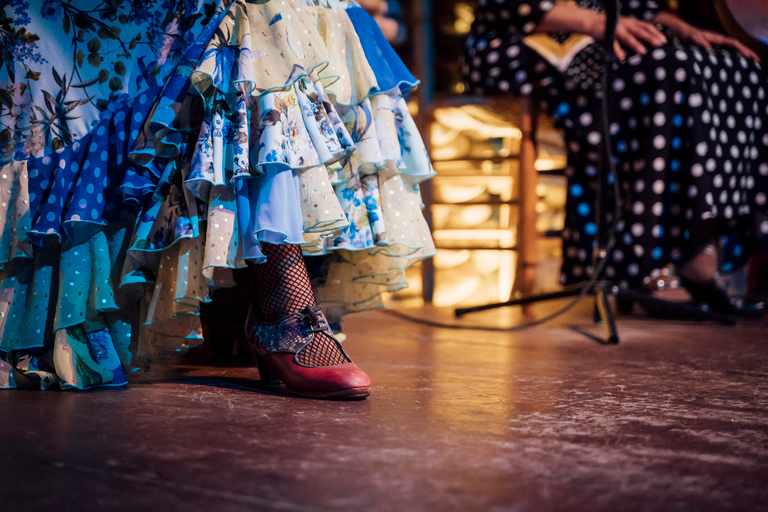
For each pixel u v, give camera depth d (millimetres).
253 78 975
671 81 1833
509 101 2178
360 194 1129
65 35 1041
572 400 969
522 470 640
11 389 1015
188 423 813
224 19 981
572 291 1893
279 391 1028
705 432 792
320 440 741
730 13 1952
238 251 976
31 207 1022
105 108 1041
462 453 694
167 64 1032
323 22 1114
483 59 2104
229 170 966
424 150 1216
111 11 1042
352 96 1138
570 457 684
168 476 614
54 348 1018
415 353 1453
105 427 789
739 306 2129
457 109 2395
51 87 1032
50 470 630
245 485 592
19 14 1026
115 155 1035
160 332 1038
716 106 1872
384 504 550
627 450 712
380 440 743
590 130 1968
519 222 2293
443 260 3131
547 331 1840
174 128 962
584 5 2092
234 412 876
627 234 1908
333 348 1023
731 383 1115
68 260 1022
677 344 1592
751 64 1993
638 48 1879
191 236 956
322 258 1300
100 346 1037
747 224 2115
